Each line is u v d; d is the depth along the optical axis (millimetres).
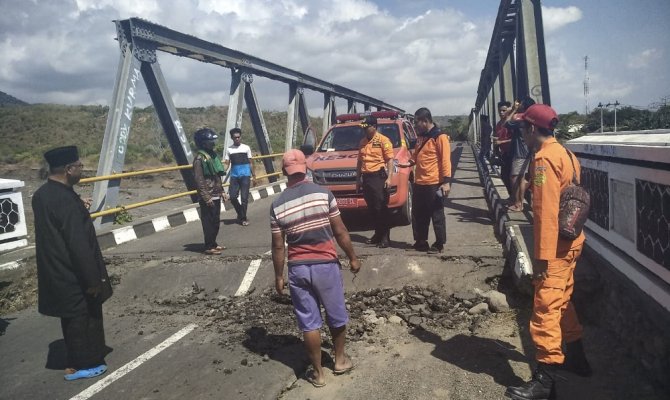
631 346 3633
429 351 4078
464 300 5016
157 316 5324
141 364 4160
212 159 6801
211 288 5953
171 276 6246
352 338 4430
